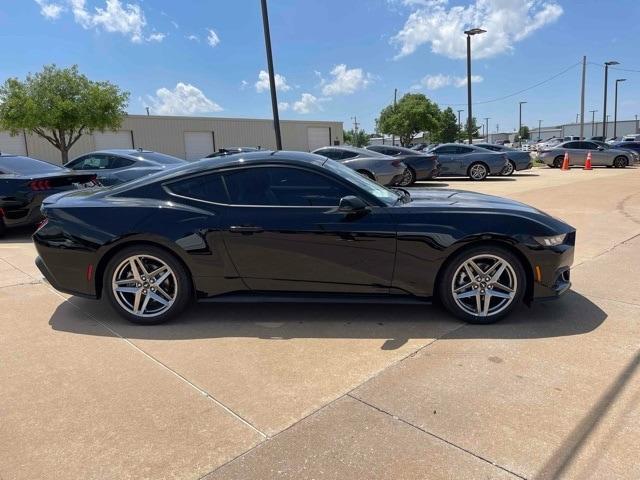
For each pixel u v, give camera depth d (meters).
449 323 3.94
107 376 3.17
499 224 3.75
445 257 3.80
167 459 2.36
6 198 7.55
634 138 46.00
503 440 2.45
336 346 3.56
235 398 2.88
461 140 74.75
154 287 3.99
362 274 3.87
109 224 3.93
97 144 33.41
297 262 3.88
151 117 36.44
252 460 2.34
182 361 3.37
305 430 2.57
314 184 3.96
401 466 2.28
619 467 2.23
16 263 6.10
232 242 3.87
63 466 2.32
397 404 2.79
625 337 3.62
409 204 3.98
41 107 22.64
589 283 4.92
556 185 14.80
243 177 4.00
